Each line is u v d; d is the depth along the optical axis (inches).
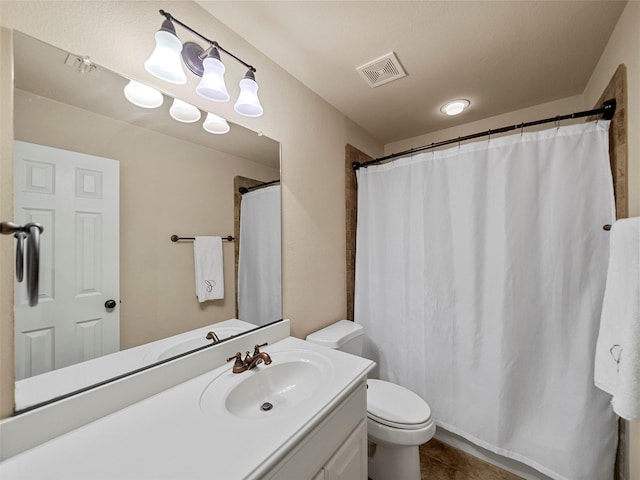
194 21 41.1
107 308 33.0
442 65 56.2
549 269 52.8
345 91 65.4
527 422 54.2
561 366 51.5
